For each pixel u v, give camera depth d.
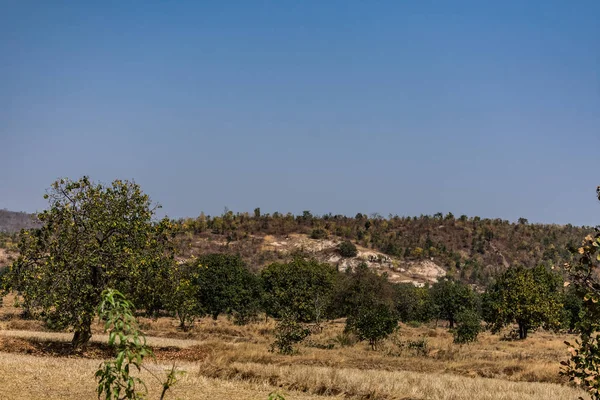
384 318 43.72
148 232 31.06
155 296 32.12
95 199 30.05
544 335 66.12
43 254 29.88
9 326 48.38
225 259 72.06
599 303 8.24
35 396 17.70
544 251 186.38
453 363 33.06
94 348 31.22
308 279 77.19
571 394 21.84
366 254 167.12
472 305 73.62
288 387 21.86
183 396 18.89
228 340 48.31
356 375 23.27
